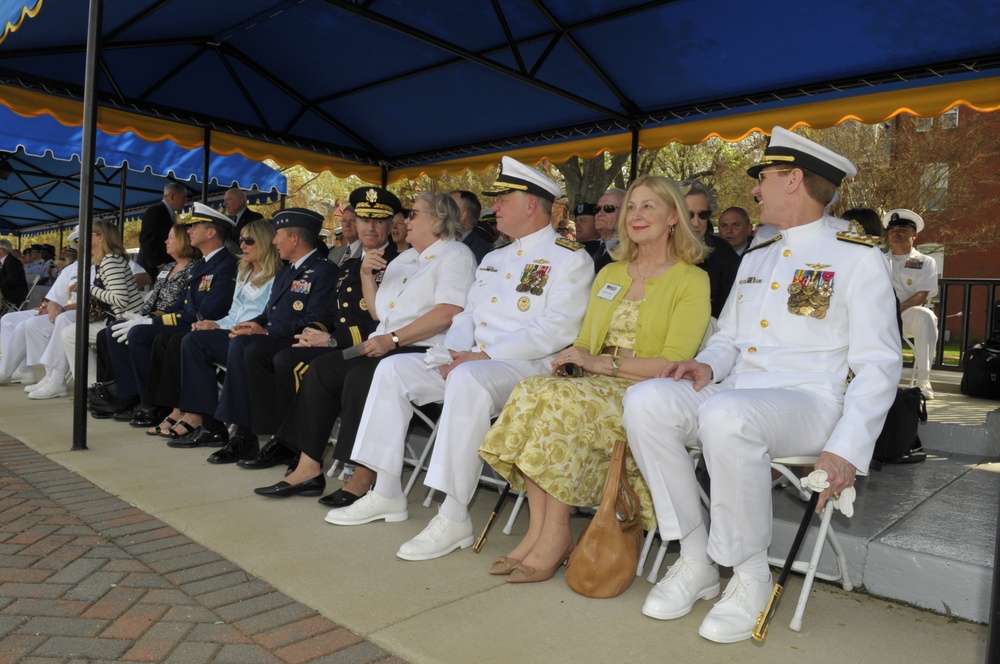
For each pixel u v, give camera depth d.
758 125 6.25
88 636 2.46
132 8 5.55
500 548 3.37
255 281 5.34
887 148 14.74
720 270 3.87
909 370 8.23
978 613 2.63
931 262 6.73
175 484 4.23
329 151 8.48
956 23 4.67
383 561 3.16
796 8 4.81
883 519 3.20
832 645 2.48
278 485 4.04
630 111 6.68
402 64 6.52
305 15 5.89
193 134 7.62
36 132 8.27
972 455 4.72
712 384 2.96
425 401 3.71
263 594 2.81
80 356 4.92
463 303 4.06
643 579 3.06
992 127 14.83
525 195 3.72
